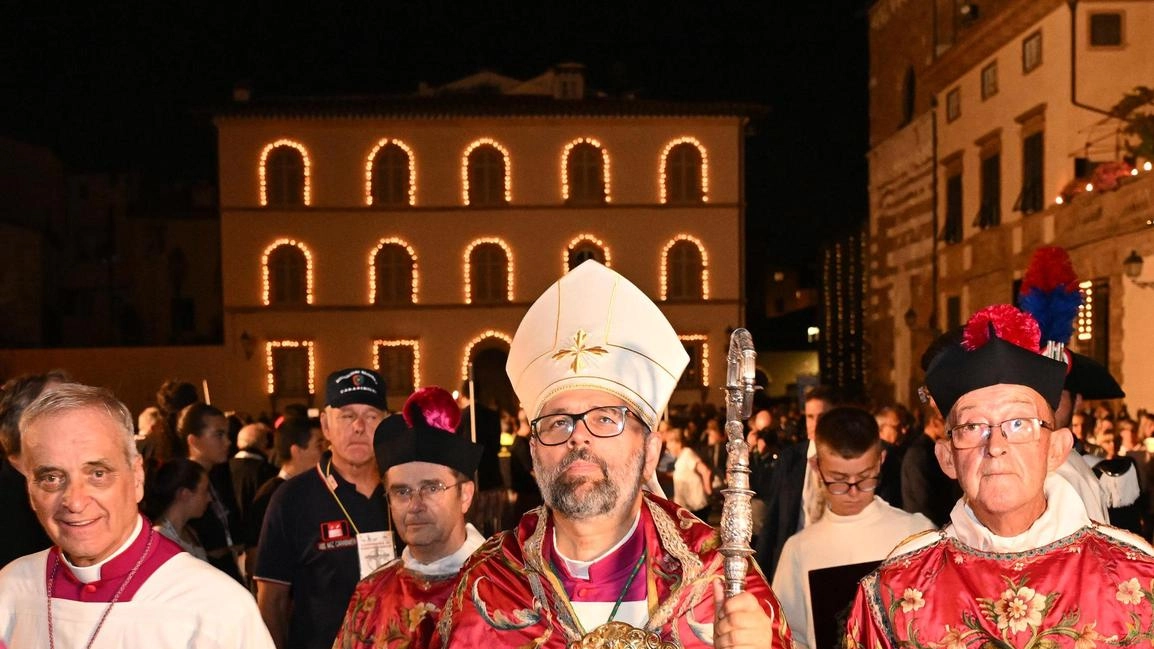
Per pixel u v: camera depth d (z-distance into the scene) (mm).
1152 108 18719
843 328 36125
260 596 5051
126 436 3281
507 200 32656
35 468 3180
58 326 41625
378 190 32594
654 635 2693
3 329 36906
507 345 32625
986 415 2727
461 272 32625
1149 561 2688
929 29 28109
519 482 9859
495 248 32719
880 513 4609
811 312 45844
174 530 5414
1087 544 2738
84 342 42375
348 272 32531
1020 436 2697
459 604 2848
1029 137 22141
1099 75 20016
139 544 3328
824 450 4590
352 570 4996
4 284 37062
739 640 2488
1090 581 2680
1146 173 17016
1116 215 18125
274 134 32344
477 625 2787
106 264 42719
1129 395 17734
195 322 42500
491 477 7223
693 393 32312
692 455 12109
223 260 32312
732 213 32688
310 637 4953
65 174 43594
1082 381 4414
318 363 32375
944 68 26297
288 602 5098
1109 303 18531
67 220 43500
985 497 2711
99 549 3225
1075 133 20203
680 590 2732
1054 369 2707
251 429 8930
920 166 28375
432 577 3715
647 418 2811
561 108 32469
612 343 2850
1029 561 2742
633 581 2805
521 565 2832
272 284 32406
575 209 32656
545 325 2949
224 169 32281
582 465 2729
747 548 2572
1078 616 2660
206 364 32469
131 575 3291
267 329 32406
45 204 41531
